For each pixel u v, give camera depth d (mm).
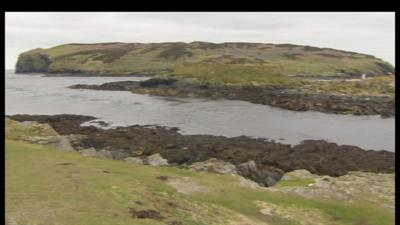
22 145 46188
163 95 157000
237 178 42188
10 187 28828
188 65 176625
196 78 161500
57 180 30984
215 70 165875
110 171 37188
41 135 64750
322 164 59656
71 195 27859
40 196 27188
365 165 60406
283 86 155125
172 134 78875
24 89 184500
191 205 30969
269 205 34875
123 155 61062
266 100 134750
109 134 77500
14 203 25750
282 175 52781
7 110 123125
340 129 95688
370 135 89688
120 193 29375
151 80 169500
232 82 156875
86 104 134000
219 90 154250
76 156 43375
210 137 76875
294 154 64938
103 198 27859
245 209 33281
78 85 189000
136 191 30469
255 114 113812
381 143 82125
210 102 138375
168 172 41750
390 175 48031
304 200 37281
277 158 61344
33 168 34406
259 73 162500
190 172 42938
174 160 59500
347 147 71312
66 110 121562
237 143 71875
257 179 50969
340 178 46281
